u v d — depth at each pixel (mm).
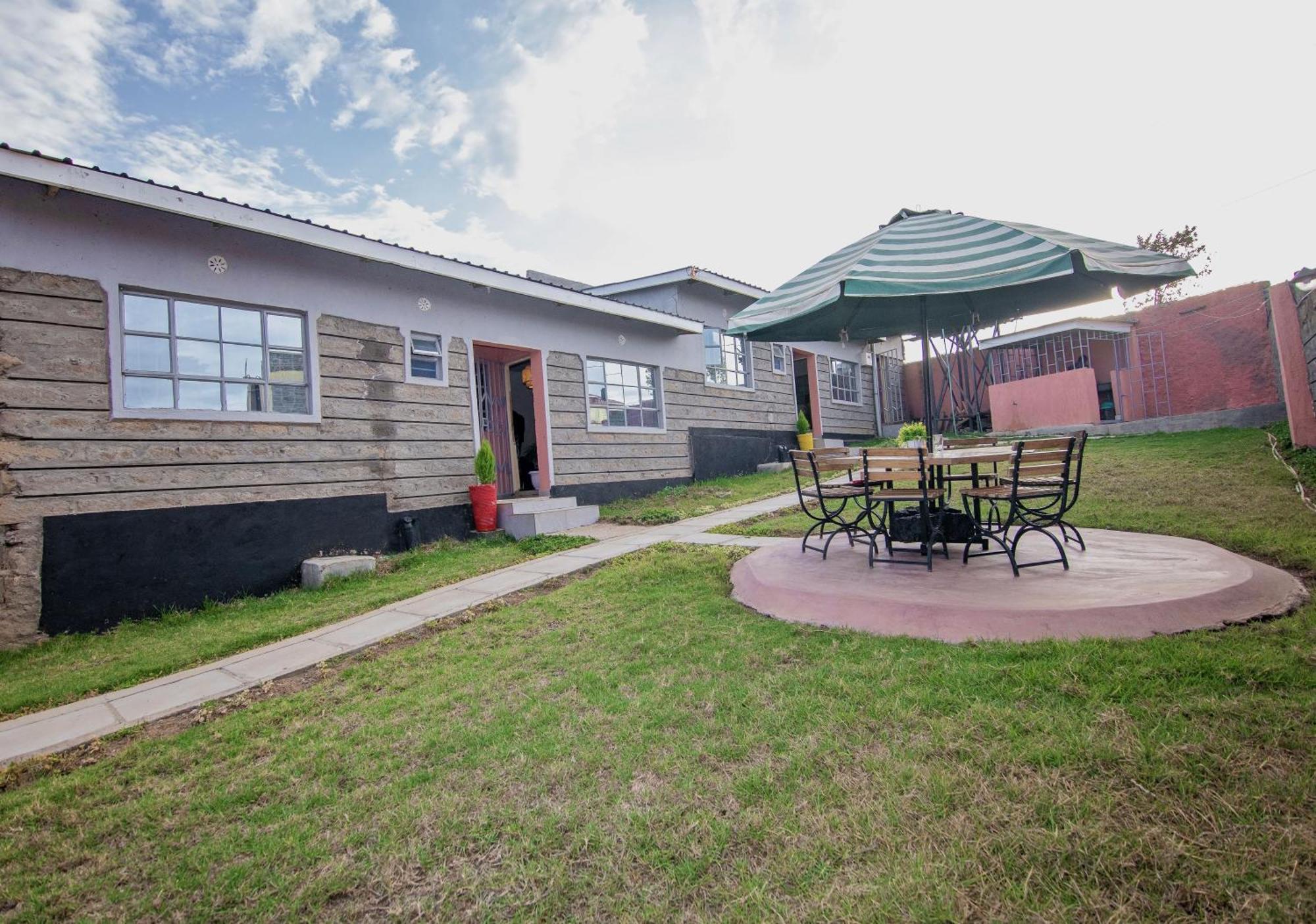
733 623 4227
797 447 15906
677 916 1753
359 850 2205
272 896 2010
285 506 7391
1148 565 4266
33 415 5840
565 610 4980
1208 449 8844
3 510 5648
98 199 6281
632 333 12328
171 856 2295
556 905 1838
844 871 1863
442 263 8648
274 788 2707
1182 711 2453
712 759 2541
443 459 9031
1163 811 1942
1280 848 1763
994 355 17250
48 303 5973
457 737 2984
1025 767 2232
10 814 2695
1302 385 7836
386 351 8500
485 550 8234
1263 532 4961
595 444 11352
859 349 19297
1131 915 1606
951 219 4887
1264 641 3018
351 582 7059
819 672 3219
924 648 3395
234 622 5910
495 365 10961
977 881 1765
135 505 6344
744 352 15414
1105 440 11367
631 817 2209
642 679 3447
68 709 4035
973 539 4992
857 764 2385
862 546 5836
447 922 1828
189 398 6836
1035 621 3402
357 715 3426
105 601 6121
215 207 6562
